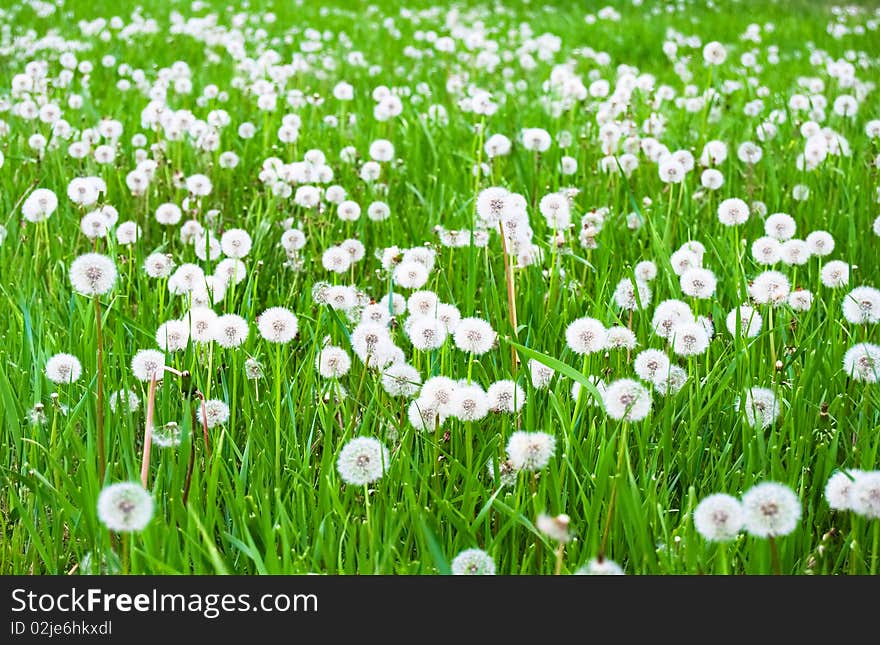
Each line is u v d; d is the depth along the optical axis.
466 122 5.57
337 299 3.19
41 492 2.87
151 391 2.83
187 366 3.12
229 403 3.07
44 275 3.54
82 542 2.86
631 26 10.77
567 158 4.29
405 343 3.22
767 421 2.99
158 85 5.87
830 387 3.12
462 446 3.00
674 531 2.83
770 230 3.37
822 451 2.95
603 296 3.34
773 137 5.11
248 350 3.16
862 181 4.37
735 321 3.14
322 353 3.01
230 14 10.74
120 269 3.49
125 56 7.88
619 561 2.85
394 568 2.80
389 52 8.98
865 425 2.99
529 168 4.60
